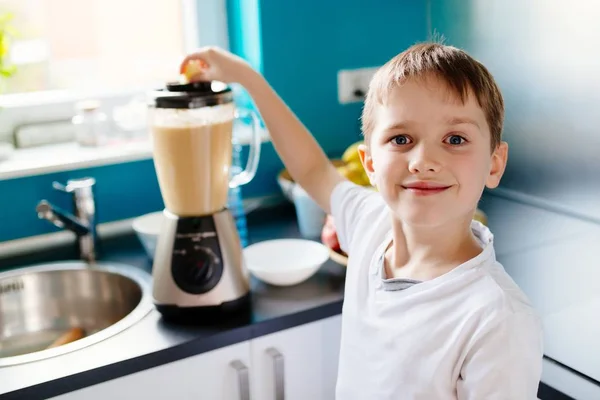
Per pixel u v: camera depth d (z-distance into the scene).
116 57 1.92
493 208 1.84
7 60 1.80
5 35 1.79
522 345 0.91
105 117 1.81
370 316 1.09
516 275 1.44
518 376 0.90
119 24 1.91
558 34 1.71
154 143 1.31
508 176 1.91
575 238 1.62
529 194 1.86
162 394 1.27
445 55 1.01
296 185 1.76
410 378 1.00
